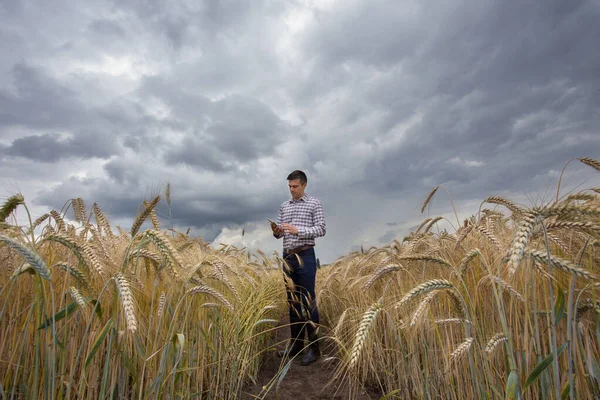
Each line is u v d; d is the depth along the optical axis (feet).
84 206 13.44
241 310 16.08
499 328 9.15
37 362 7.11
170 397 9.83
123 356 8.44
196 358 12.17
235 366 13.73
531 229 5.85
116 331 8.39
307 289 18.07
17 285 8.60
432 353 11.23
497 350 9.06
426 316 10.46
